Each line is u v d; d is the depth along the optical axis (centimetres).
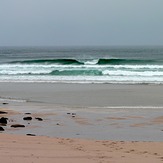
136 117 1909
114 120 1828
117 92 2934
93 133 1518
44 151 1047
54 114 1994
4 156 948
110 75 4241
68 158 960
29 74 4400
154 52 13362
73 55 10675
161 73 4269
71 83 3591
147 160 973
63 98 2616
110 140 1354
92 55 10619
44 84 3525
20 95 2781
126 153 1074
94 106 2275
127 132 1545
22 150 1048
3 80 3888
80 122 1772
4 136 1294
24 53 12850
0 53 12962
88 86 3344
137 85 3406
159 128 1638
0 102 2441
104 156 1007
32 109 2156
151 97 2653
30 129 1590
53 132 1530
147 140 1380
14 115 1952
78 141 1273
